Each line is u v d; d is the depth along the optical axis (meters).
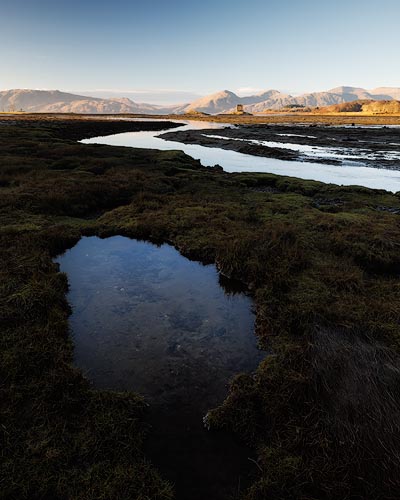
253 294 12.92
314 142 73.62
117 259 15.78
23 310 10.23
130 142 74.56
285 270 13.27
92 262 15.37
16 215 19.22
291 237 16.14
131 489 5.80
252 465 6.50
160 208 22.03
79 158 37.09
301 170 42.09
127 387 8.29
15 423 6.85
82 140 76.50
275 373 8.35
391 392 6.97
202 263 15.65
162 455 6.64
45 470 6.01
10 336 9.20
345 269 13.49
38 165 33.22
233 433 7.14
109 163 35.69
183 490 6.02
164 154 43.28
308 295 11.63
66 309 11.34
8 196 21.45
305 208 21.67
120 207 21.89
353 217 19.44
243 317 11.48
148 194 24.27
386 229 17.05
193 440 6.97
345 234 16.48
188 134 88.19
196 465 6.47
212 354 9.55
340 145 68.38
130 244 17.66
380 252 14.68
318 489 5.80
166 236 18.27
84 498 5.61
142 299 12.36
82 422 7.02
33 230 17.11
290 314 10.74
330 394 7.23
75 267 14.79
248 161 49.50
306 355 8.56
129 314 11.38
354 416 6.62
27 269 12.62
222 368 9.02
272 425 7.14
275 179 31.34
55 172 29.80
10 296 10.64
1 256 13.71
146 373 8.77
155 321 11.02
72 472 6.02
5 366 8.15
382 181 35.88
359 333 9.34
